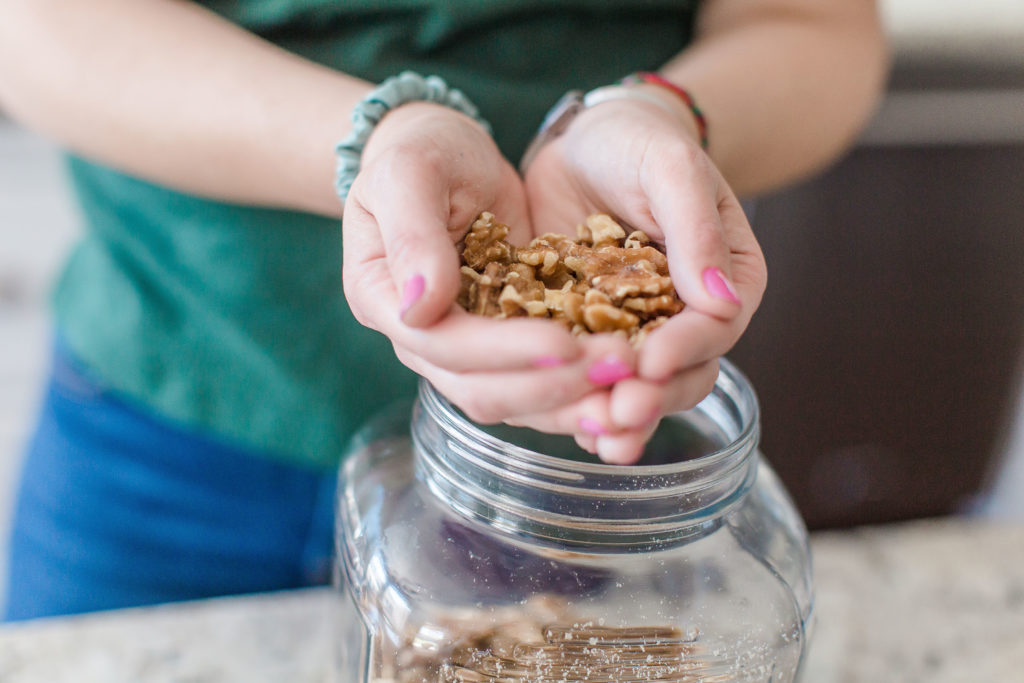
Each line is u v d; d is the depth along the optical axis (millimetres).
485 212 545
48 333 2031
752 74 716
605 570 523
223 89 632
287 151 618
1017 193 1427
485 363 443
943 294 1498
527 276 520
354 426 773
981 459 1631
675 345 439
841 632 667
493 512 520
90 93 649
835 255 1444
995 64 1402
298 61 652
